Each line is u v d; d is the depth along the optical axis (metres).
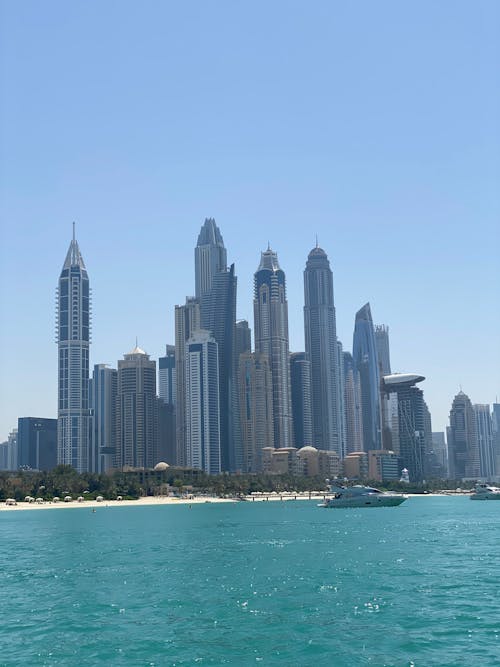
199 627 64.12
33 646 58.06
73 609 73.38
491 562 107.44
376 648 55.66
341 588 84.12
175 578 95.12
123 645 57.97
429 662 51.56
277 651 55.50
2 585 91.38
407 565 104.94
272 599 77.62
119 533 186.62
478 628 61.28
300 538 158.25
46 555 129.62
